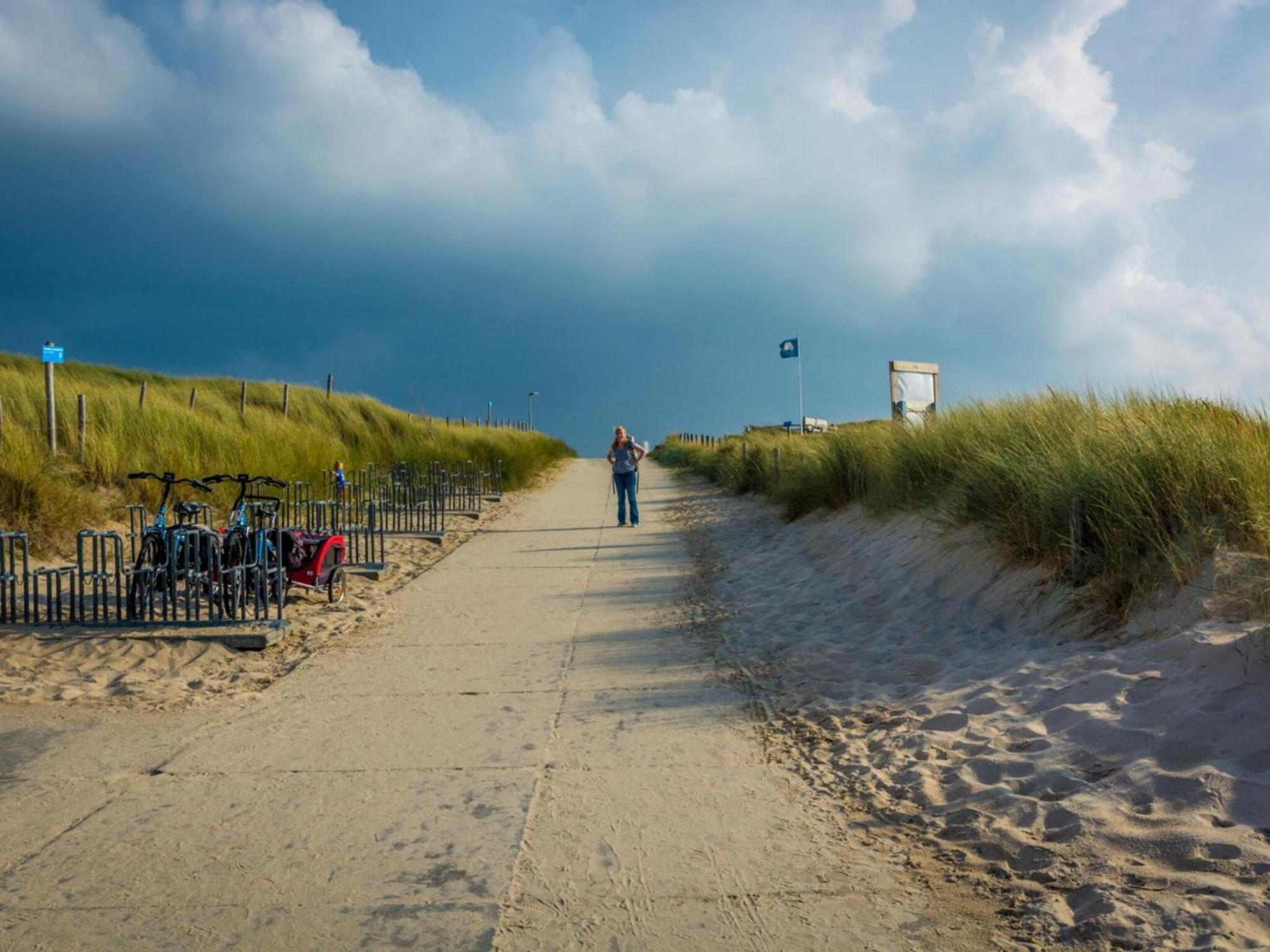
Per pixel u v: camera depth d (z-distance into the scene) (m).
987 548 7.66
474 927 2.97
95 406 14.38
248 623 7.48
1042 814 3.56
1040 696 4.75
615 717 5.32
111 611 8.21
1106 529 6.11
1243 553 5.24
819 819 3.82
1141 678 4.48
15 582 7.49
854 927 2.94
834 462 12.47
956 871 3.30
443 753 4.74
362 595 9.38
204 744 4.93
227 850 3.58
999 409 9.85
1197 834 3.14
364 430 25.48
